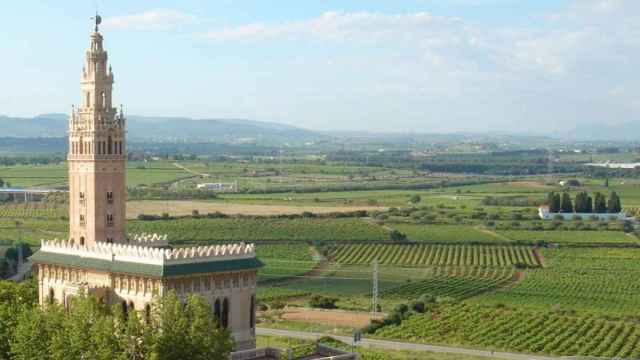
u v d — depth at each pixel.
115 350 166.25
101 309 185.25
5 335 184.75
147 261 188.50
